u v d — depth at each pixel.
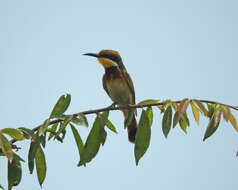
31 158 6.86
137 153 7.26
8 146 6.19
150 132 7.39
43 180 7.12
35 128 7.39
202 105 6.93
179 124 8.16
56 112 7.60
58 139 7.90
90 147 7.39
